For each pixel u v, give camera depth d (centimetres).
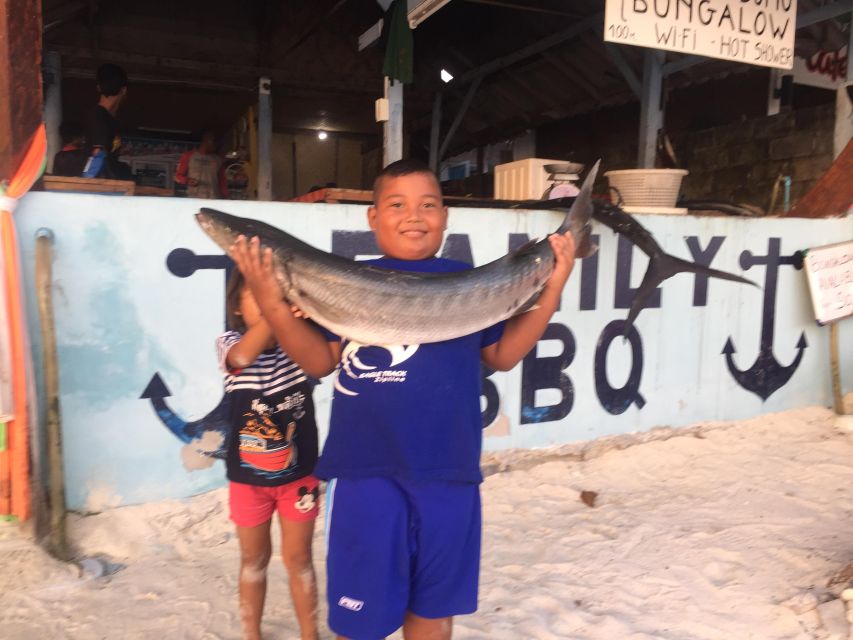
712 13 465
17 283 296
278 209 366
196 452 360
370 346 188
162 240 342
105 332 335
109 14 863
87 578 293
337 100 1052
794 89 908
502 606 287
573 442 472
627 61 895
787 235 542
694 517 376
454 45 1030
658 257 398
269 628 265
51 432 303
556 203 447
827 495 407
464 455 189
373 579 185
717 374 527
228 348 222
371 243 390
